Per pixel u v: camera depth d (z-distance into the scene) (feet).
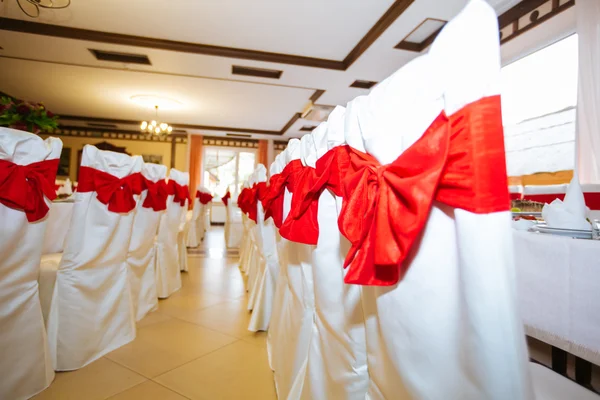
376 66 15.97
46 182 3.44
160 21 13.05
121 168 4.65
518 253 2.64
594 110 8.27
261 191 5.96
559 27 10.48
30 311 3.56
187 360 4.51
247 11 12.30
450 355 1.30
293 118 26.53
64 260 4.17
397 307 1.47
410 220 1.26
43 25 13.35
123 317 4.97
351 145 1.94
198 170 31.53
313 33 13.75
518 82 12.05
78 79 18.93
